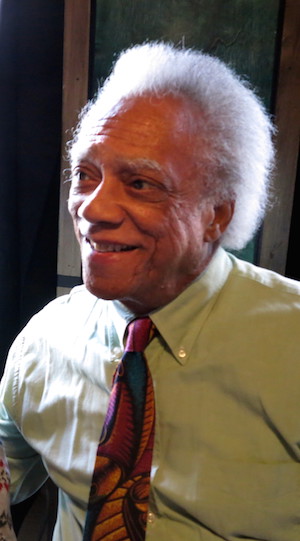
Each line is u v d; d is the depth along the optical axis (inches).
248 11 47.4
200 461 28.7
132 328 29.9
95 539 27.5
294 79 47.5
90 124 26.0
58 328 34.9
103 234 24.9
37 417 33.8
